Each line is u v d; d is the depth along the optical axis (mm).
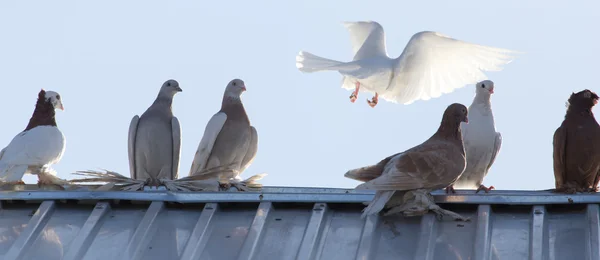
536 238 9656
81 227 10773
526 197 10453
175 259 9953
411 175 10398
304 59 13555
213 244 10156
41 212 10961
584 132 12406
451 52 13867
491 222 10219
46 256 10180
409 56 13562
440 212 10344
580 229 9914
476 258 9398
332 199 10688
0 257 10242
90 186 12805
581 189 12516
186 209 11062
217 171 13414
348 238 10070
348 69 13273
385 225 10312
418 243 9812
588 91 12625
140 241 10242
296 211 10742
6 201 11367
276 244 10055
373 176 10852
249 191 11461
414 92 13867
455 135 11141
